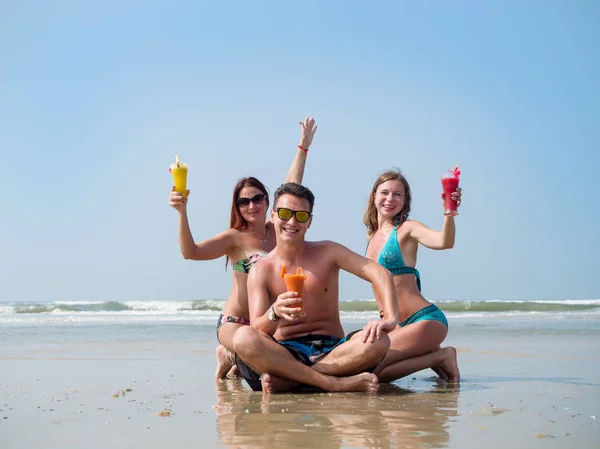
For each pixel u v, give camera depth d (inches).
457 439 66.6
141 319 410.9
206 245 118.9
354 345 98.0
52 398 95.2
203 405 88.6
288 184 103.0
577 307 557.9
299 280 94.0
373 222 127.0
